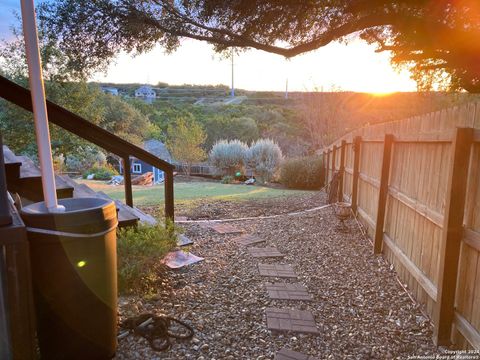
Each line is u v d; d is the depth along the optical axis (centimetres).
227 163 1723
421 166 325
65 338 181
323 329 265
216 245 489
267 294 325
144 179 1572
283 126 2645
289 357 226
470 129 230
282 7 534
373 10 550
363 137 591
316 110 2255
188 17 612
